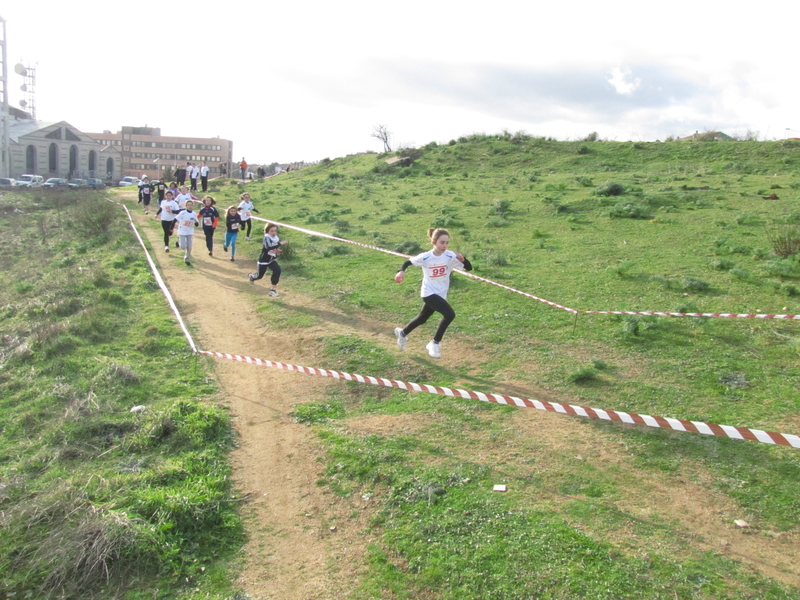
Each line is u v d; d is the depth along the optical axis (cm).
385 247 1484
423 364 811
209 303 1168
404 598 414
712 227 1436
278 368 841
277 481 564
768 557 432
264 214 2173
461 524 477
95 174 9850
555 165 3019
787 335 802
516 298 1039
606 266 1188
